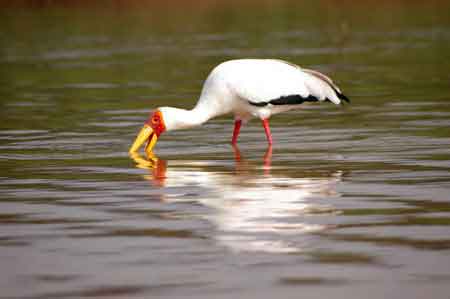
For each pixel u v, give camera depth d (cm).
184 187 1151
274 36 3653
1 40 3650
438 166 1248
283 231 920
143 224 960
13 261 834
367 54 2988
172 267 809
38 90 2283
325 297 727
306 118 1773
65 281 776
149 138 1471
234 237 902
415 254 834
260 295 734
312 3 5122
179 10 4791
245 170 1262
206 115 1498
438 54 2931
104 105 1994
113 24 4212
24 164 1341
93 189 1150
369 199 1059
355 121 1703
